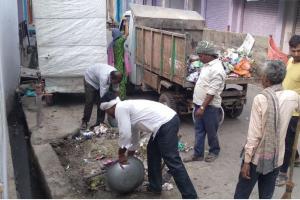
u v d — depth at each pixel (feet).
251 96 21.45
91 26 18.24
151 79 18.35
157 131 9.33
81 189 10.73
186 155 13.41
